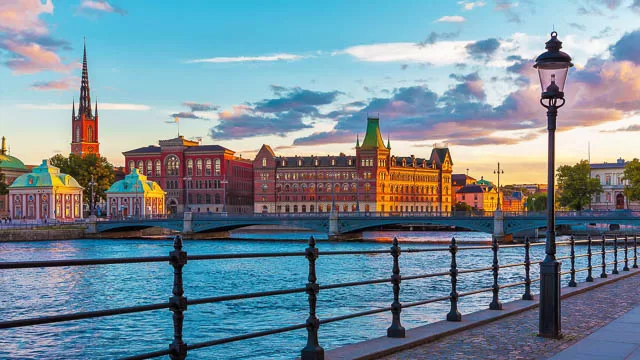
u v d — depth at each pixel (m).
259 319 37.91
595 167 189.00
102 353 30.38
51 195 168.38
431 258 85.56
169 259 9.01
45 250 104.69
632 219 100.50
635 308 18.97
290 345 30.19
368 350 12.28
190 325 36.44
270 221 129.62
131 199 181.50
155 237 147.00
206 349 29.77
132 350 30.86
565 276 54.56
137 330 35.56
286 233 172.88
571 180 151.75
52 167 174.12
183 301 9.08
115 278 62.09
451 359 12.09
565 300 21.14
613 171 186.75
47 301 47.84
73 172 196.00
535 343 13.67
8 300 48.34
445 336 14.39
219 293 50.59
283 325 35.69
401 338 13.59
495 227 111.56
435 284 54.72
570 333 14.93
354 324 35.00
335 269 70.00
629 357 12.18
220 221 133.75
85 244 121.44
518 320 16.77
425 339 13.64
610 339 14.02
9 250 104.44
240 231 178.00
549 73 15.41
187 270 69.62
